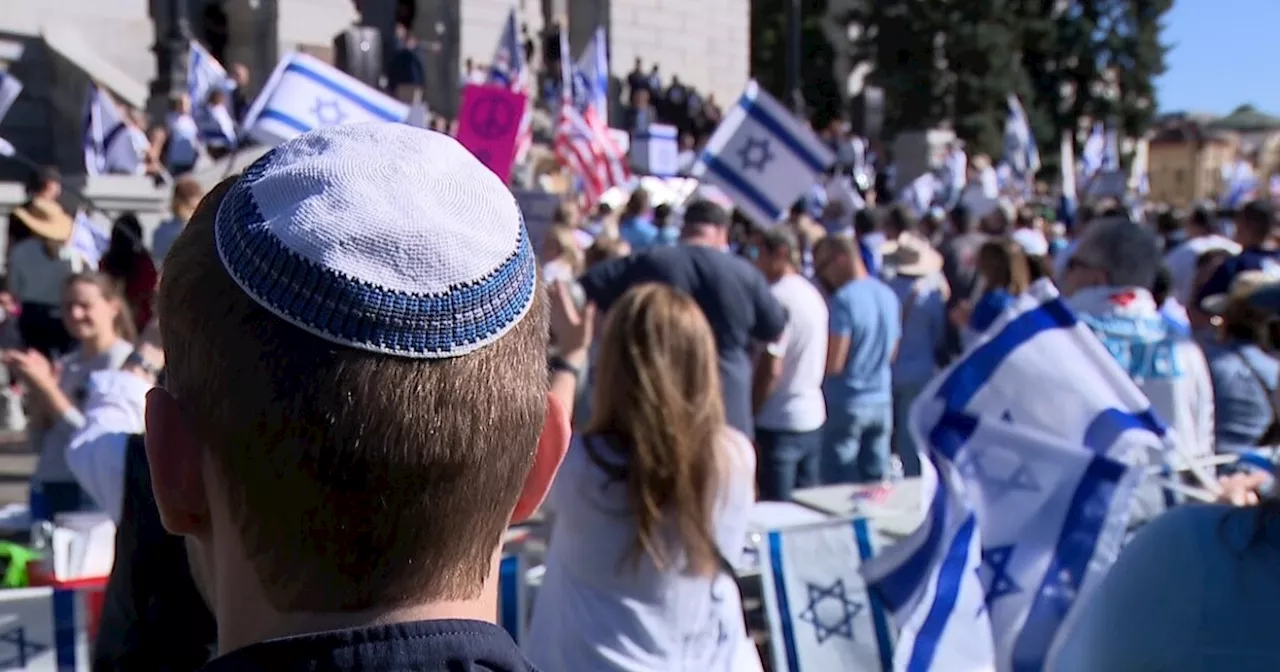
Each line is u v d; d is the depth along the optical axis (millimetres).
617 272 5711
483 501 1043
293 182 1024
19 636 3393
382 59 23234
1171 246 11945
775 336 5715
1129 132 48906
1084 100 47562
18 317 9008
